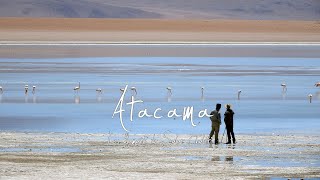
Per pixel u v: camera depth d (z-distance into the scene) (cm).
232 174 5200
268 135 7100
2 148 6216
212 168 5412
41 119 8294
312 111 9162
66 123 7956
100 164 5531
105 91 11400
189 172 5266
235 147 6366
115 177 5050
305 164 5591
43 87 12025
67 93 11131
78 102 9994
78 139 6750
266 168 5419
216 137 6581
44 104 9788
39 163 5547
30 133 7125
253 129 7556
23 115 8650
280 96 10888
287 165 5547
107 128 7556
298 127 7744
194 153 6041
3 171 5212
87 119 8294
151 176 5100
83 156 5862
